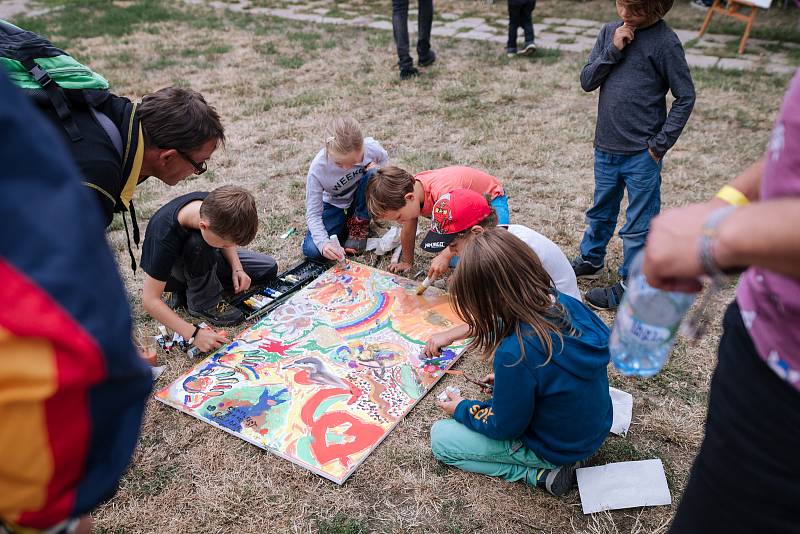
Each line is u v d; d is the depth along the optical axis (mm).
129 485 2152
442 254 2939
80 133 1687
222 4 8789
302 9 8523
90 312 686
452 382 2570
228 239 2594
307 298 3076
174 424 2391
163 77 6137
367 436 2303
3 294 648
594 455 2232
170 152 1967
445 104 5383
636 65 2770
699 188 4012
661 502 2043
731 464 1091
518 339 1882
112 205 1759
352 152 2971
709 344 2736
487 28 7566
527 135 4750
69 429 716
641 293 1034
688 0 8477
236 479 2164
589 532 1970
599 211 3092
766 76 5859
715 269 832
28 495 729
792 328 937
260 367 2643
